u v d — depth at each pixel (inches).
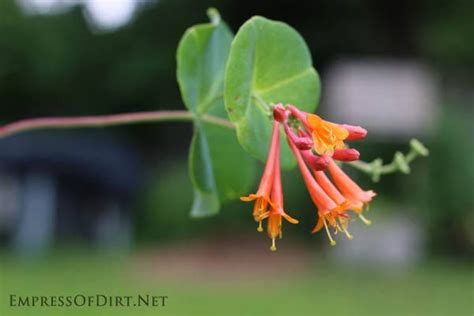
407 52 795.4
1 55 851.4
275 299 444.8
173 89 861.2
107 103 880.3
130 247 683.4
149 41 858.8
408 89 609.6
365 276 542.9
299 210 675.4
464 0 765.3
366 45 807.7
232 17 848.3
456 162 620.4
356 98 604.7
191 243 693.9
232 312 395.9
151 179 780.0
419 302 442.9
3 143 629.6
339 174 104.2
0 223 661.3
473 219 625.0
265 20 117.8
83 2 864.3
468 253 630.5
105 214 684.7
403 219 589.6
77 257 597.6
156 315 362.9
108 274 516.4
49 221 632.4
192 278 530.3
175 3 843.4
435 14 777.6
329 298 453.4
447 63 777.6
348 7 787.4
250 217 718.5
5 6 852.6
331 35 805.9
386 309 418.6
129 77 855.7
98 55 863.7
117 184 669.3
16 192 651.5
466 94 772.0
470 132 662.5
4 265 541.6
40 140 650.2
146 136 869.2
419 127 607.8
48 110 881.5
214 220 721.0
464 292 478.0
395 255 579.5
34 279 474.3
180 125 865.5
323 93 778.8
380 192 616.1
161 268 573.0
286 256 635.5
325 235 631.8
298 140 97.7
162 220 730.2
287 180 678.5
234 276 550.0
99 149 669.3
